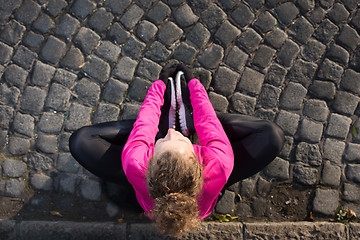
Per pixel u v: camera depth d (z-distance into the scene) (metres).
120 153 2.18
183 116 2.38
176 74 2.58
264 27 2.85
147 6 2.85
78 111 2.74
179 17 2.85
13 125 2.70
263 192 2.69
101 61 2.80
